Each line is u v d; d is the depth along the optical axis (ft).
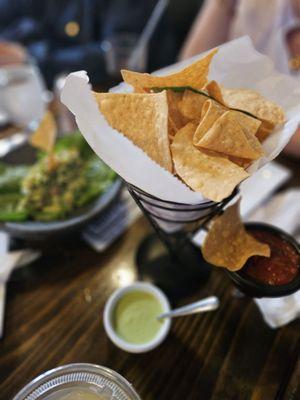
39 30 4.38
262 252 0.87
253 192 1.44
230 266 0.87
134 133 0.84
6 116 1.98
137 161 0.76
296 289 0.85
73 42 4.41
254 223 1.03
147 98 0.85
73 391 0.81
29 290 1.17
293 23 1.99
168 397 0.91
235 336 1.04
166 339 1.03
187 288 1.16
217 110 0.84
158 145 0.83
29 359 0.99
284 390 0.92
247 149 0.82
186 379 0.94
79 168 1.51
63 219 1.28
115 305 1.07
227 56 1.08
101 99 0.87
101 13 4.24
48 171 1.46
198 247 1.24
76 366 0.85
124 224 1.40
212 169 0.80
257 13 2.13
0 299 1.12
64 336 1.04
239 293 1.12
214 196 0.72
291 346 1.01
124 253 1.30
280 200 1.42
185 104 0.89
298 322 1.06
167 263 1.20
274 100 1.04
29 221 1.28
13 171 1.52
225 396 0.91
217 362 0.98
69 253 1.29
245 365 0.97
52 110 2.06
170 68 1.20
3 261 1.23
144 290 1.10
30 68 2.01
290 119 0.93
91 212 1.28
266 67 1.05
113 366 0.97
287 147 1.63
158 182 0.74
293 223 1.30
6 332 1.05
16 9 4.50
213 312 1.10
